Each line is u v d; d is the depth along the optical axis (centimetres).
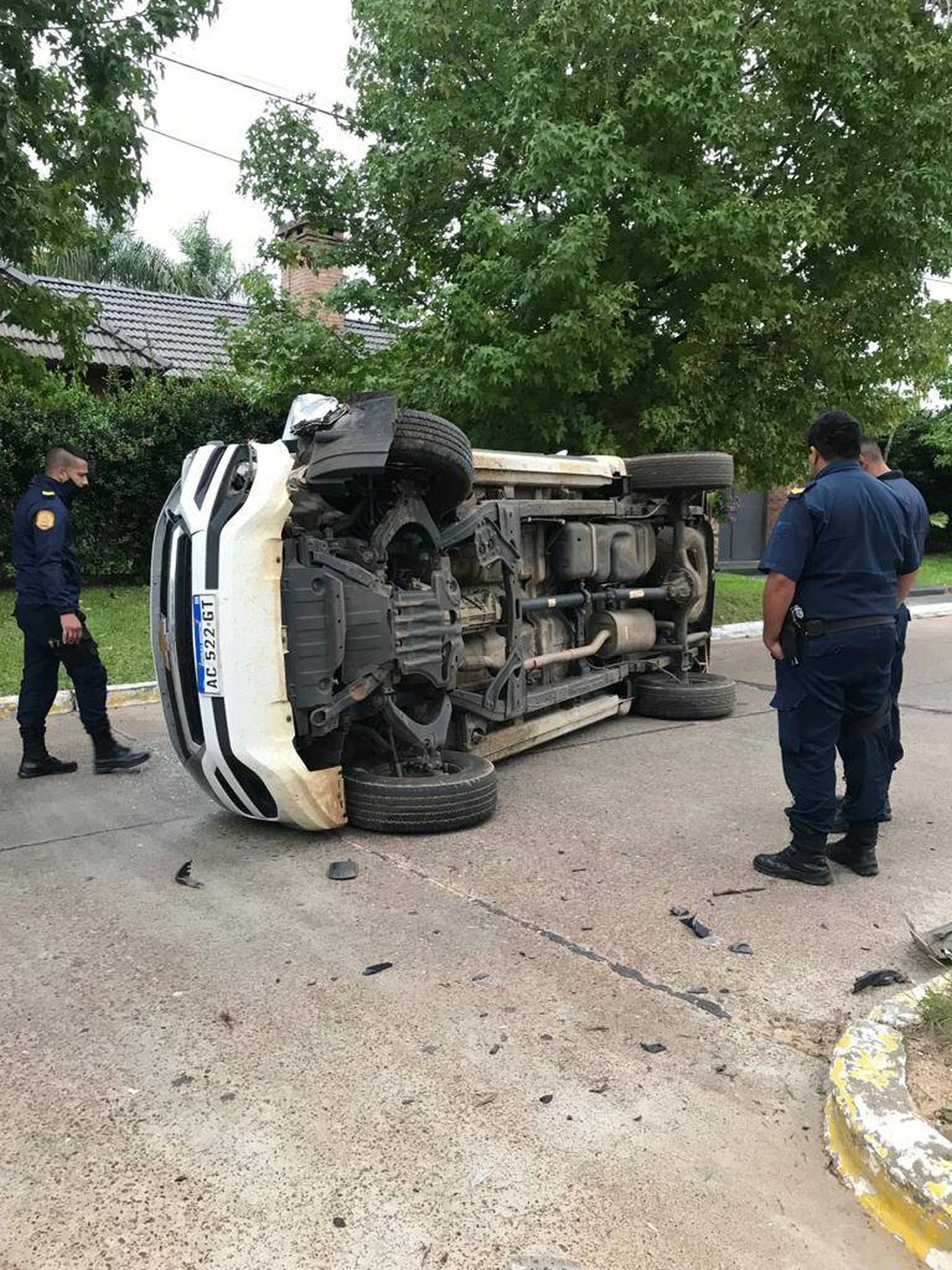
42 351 1535
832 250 1080
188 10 803
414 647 491
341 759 510
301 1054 291
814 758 414
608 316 935
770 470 1197
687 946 362
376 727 511
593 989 330
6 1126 259
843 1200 234
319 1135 254
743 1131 258
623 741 686
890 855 462
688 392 1057
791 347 1090
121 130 805
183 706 457
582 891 414
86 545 1295
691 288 1056
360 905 399
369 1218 226
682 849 465
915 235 1035
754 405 1090
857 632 403
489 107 1057
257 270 1257
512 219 962
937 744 681
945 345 1138
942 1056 270
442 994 327
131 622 1072
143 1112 264
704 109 947
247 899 406
